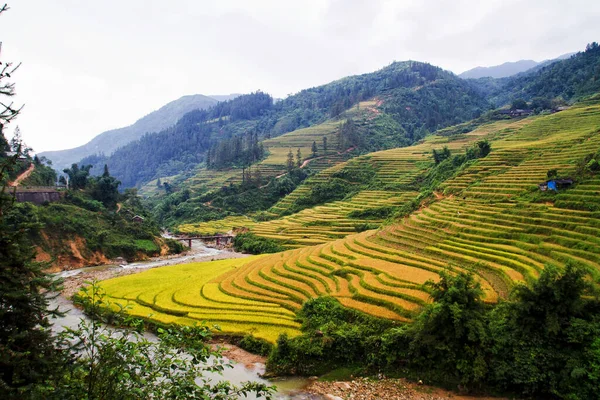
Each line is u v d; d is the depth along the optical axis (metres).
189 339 13.77
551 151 82.19
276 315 45.81
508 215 59.25
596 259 41.34
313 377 35.34
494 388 31.61
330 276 54.81
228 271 67.94
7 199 13.55
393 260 56.59
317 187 143.62
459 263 51.38
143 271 79.50
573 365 28.81
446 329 32.94
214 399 12.95
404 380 33.88
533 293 31.36
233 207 158.62
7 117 12.44
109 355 12.68
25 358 12.88
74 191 105.88
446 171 107.62
